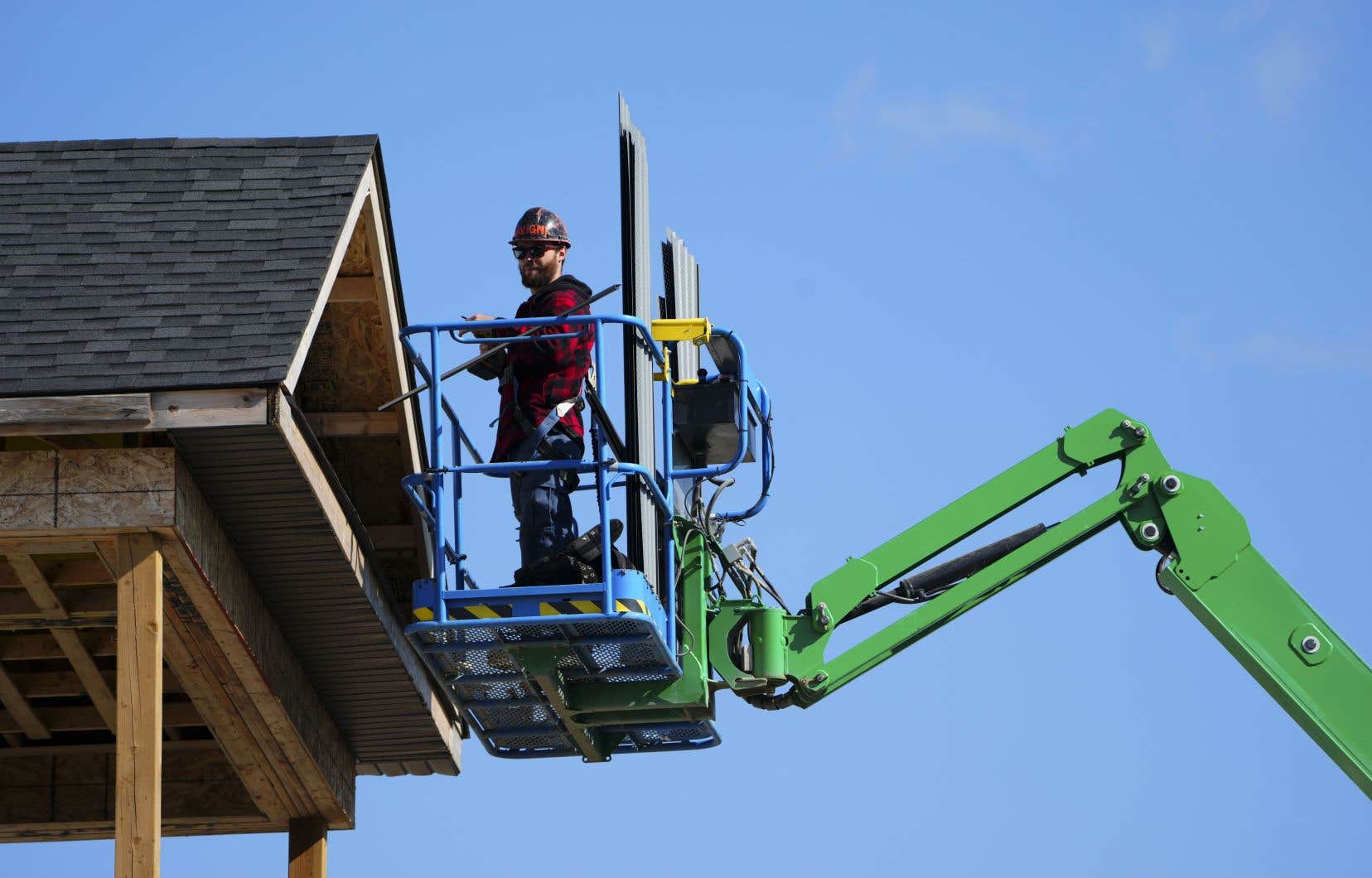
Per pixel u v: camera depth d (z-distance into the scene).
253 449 21.58
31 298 22.62
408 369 26.34
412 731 28.88
